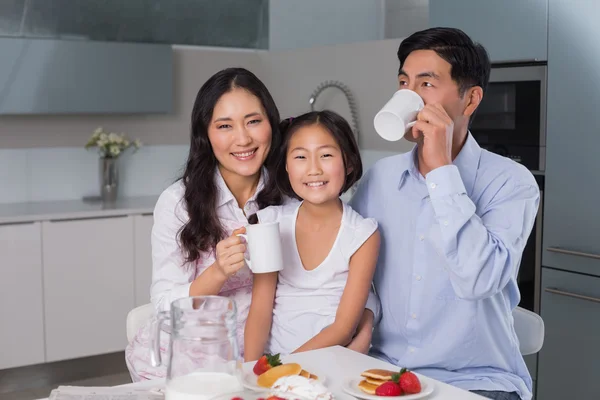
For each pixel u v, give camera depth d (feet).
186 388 3.91
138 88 13.61
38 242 12.50
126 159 14.87
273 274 6.12
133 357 6.47
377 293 6.39
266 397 3.93
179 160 15.46
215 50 15.25
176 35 14.67
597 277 8.76
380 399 4.35
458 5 10.17
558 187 9.14
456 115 5.84
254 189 6.67
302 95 14.51
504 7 9.58
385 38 14.53
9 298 12.38
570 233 9.02
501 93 9.78
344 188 6.12
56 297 12.73
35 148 14.05
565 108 8.99
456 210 5.29
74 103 13.06
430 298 5.97
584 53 8.72
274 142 6.42
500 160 6.09
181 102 15.25
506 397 5.76
